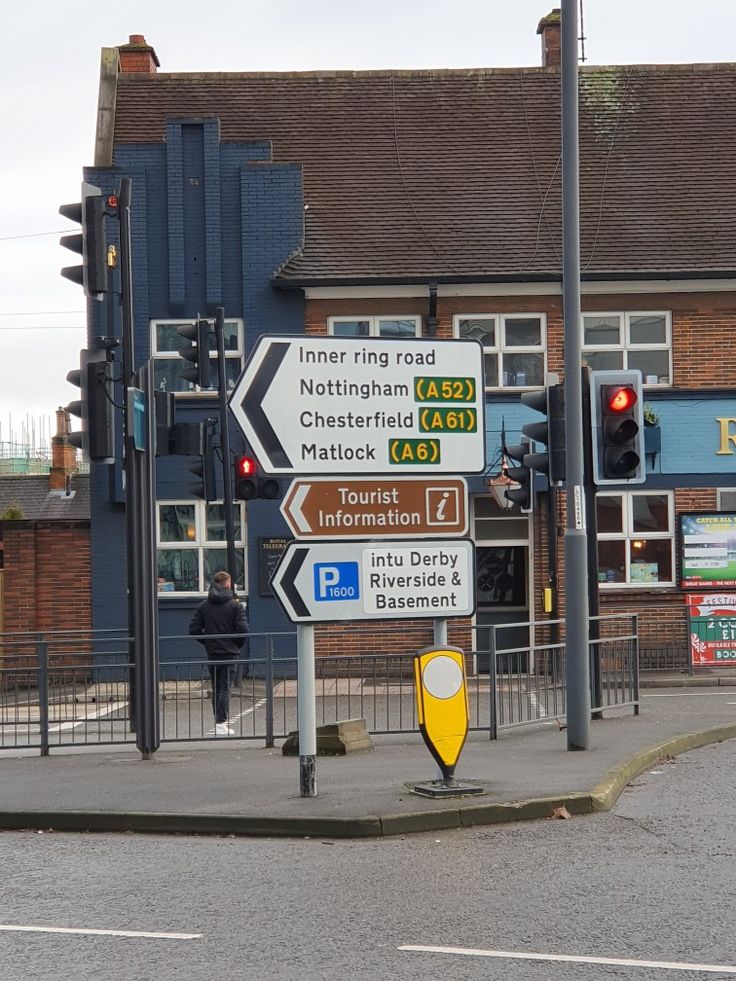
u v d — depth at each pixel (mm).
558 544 23594
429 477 10570
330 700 14258
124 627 23750
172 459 24094
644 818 9781
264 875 8258
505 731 14148
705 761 12406
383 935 6785
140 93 27203
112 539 23828
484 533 24188
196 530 24047
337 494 10414
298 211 24422
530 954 6395
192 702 14477
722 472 23797
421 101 27344
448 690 10445
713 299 24062
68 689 14461
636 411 12891
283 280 23766
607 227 24953
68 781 11695
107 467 23812
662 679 21672
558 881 7887
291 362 10359
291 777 11555
